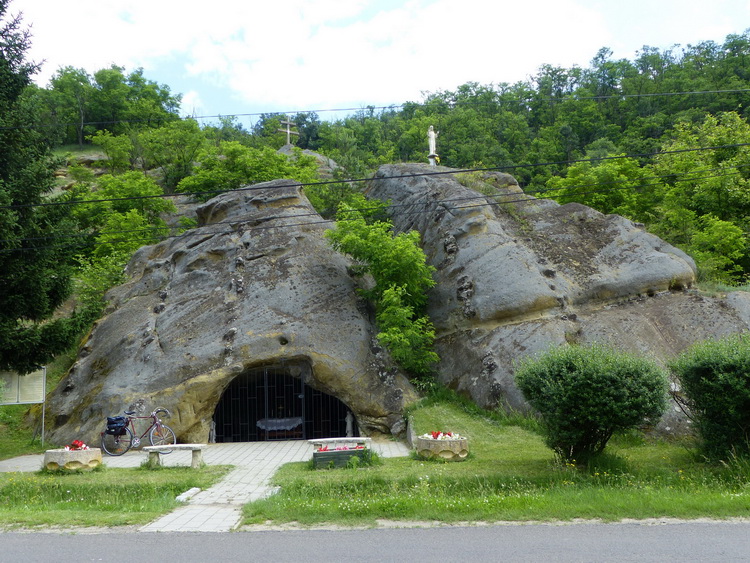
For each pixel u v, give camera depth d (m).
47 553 6.96
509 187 24.55
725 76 63.19
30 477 12.05
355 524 8.12
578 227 20.75
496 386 16.41
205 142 50.69
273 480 11.45
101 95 68.31
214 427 17.42
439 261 20.50
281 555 6.72
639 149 52.41
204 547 7.14
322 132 68.88
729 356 10.57
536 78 80.94
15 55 17.06
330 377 17.02
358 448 12.89
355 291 19.58
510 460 12.59
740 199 28.48
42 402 17.25
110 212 31.38
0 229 14.55
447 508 8.54
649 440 13.80
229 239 20.91
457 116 65.88
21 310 15.94
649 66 78.06
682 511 8.16
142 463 13.56
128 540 7.54
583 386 10.92
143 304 20.08
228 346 17.39
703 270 21.64
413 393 17.64
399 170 25.81
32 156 17.06
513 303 17.83
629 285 18.47
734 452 10.53
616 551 6.56
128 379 17.38
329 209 30.86
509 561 6.30
